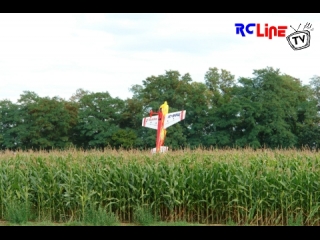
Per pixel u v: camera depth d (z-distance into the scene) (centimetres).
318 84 5997
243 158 1977
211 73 6091
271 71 5597
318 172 1770
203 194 1784
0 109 5519
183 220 1755
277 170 1781
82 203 1736
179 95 5622
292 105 5547
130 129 5434
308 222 1705
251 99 5459
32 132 5288
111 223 1644
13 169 1909
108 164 1953
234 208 1750
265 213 1748
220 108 5378
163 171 1817
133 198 1789
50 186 1806
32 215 1759
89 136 5472
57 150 2225
